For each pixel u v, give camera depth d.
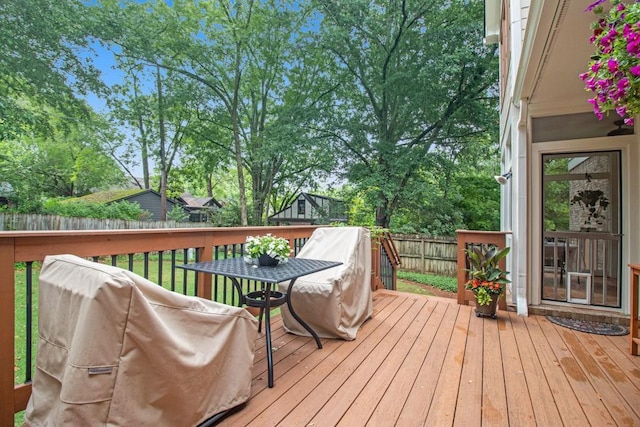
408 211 12.74
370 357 2.50
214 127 16.34
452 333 3.04
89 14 12.63
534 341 2.86
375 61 12.43
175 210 18.61
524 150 3.77
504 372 2.27
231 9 14.42
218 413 1.66
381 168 11.90
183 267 2.40
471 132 11.95
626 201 3.42
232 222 17.25
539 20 2.31
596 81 1.66
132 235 2.15
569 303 3.71
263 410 1.79
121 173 20.62
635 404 1.88
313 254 3.32
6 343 1.56
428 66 11.32
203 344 1.60
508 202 5.33
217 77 15.19
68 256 1.56
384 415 1.76
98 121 16.34
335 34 11.59
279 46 14.14
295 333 2.99
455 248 10.27
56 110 14.07
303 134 12.38
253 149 15.11
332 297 2.79
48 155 18.41
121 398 1.26
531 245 3.76
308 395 1.95
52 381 1.40
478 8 10.65
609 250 3.55
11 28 11.98
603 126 3.51
